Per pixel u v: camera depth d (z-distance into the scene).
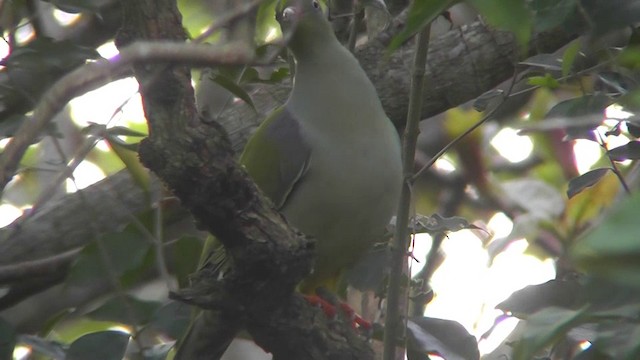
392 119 10.15
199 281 7.26
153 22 6.27
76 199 10.13
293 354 7.75
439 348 7.93
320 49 8.47
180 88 6.31
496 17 4.61
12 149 4.41
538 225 10.86
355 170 8.19
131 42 6.29
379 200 8.27
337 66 8.41
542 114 11.95
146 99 6.33
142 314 8.27
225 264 7.93
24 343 8.30
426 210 13.00
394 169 8.30
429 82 10.09
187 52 4.63
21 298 9.88
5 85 8.53
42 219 10.05
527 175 13.35
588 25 7.67
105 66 4.52
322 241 8.41
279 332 7.50
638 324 5.28
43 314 10.90
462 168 12.91
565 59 7.52
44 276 9.64
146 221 8.81
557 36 9.67
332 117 8.29
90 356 7.87
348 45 9.12
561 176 12.84
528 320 4.98
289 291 7.12
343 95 8.31
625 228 3.75
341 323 7.84
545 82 7.87
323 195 8.22
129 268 8.34
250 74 9.13
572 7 7.20
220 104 10.32
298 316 7.45
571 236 10.66
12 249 9.98
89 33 11.69
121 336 7.95
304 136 8.32
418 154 13.04
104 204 10.02
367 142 8.23
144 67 6.20
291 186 8.29
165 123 6.37
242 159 8.77
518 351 4.88
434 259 10.93
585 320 4.97
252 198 6.66
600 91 8.52
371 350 7.81
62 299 10.86
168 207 9.85
